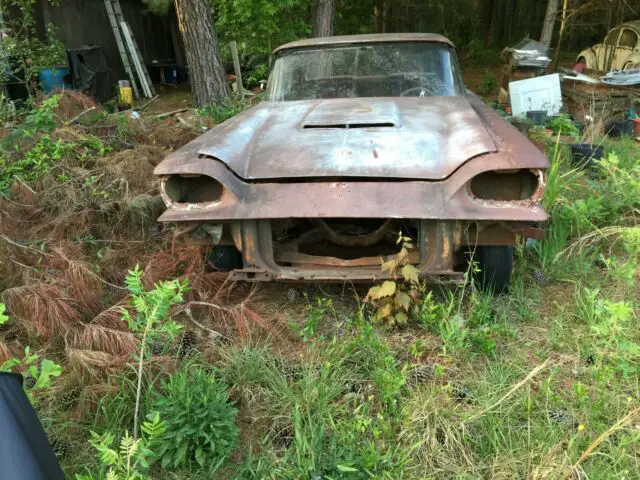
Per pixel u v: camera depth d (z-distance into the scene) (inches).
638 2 489.1
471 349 105.8
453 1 717.3
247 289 134.0
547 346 106.9
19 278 133.3
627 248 129.6
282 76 164.9
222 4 354.3
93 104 250.8
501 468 77.7
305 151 114.8
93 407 92.0
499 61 688.4
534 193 103.5
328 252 129.7
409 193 104.4
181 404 82.4
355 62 161.0
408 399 91.9
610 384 93.1
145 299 85.5
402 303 110.0
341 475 74.2
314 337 113.3
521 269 131.4
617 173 189.8
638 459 78.3
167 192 112.1
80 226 159.2
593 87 336.8
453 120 125.7
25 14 313.6
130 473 66.9
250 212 106.7
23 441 50.2
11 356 99.9
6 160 199.2
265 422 90.1
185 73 571.8
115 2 486.3
